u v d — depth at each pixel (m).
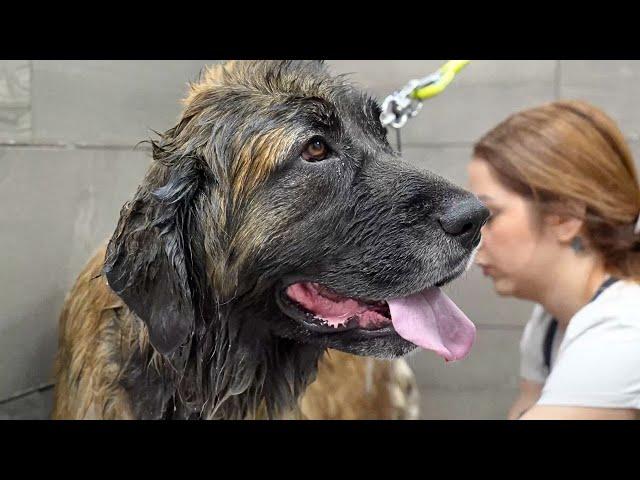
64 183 2.60
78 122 2.67
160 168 1.99
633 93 4.02
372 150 2.02
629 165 2.60
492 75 4.12
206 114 2.00
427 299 2.00
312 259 1.96
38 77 2.48
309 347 2.24
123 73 2.89
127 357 2.16
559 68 4.07
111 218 2.85
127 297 1.93
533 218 2.57
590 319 2.37
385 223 1.93
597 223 2.52
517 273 2.67
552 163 2.51
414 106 3.20
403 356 2.05
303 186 1.91
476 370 4.06
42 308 2.54
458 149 4.16
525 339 3.11
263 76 2.04
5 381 2.39
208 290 2.02
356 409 3.08
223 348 2.07
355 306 2.07
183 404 2.14
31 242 2.47
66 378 2.37
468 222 1.92
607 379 2.27
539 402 2.42
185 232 1.96
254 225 1.92
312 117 1.92
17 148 2.40
